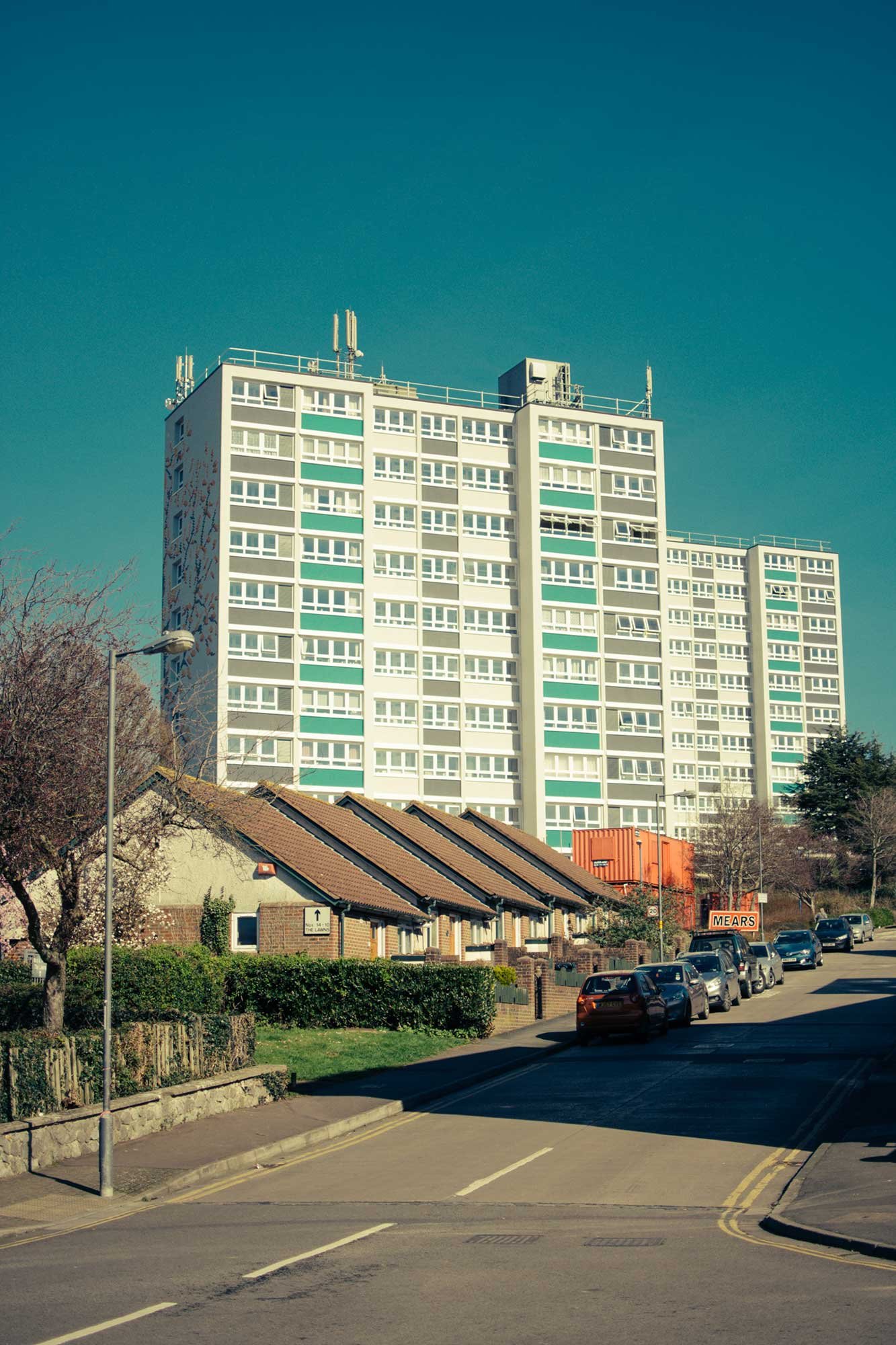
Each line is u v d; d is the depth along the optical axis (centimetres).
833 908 10156
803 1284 1135
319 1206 1611
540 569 9675
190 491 9138
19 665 2106
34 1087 1911
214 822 2577
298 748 8669
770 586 15250
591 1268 1222
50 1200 1673
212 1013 3094
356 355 9762
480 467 9838
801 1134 2045
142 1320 1055
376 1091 2588
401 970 3566
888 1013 3988
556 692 9575
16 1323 1051
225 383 8875
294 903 3962
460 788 9375
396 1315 1055
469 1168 1850
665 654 9944
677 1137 2052
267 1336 995
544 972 4231
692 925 8475
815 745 14700
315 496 9006
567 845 9438
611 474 10006
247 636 8650
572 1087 2684
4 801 2058
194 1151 1969
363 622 8994
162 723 2736
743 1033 3616
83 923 2809
